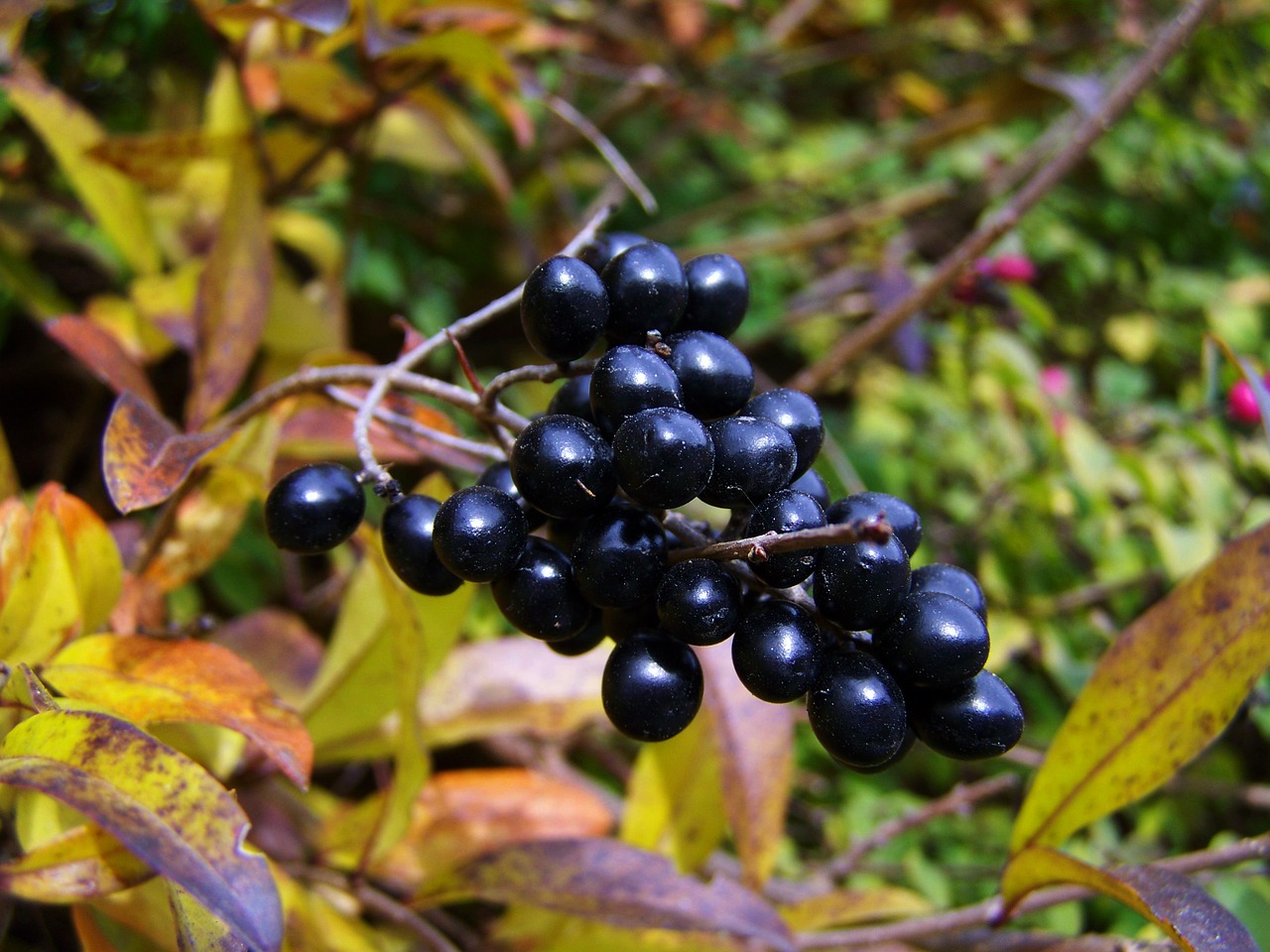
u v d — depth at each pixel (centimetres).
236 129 19
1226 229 41
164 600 16
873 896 16
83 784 9
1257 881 16
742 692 16
